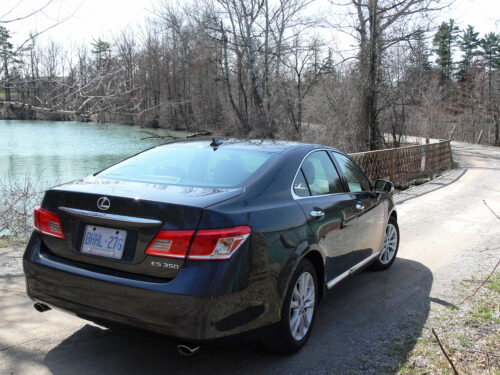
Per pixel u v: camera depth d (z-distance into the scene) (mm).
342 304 4258
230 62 30938
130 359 3127
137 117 9312
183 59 33438
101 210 2744
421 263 5738
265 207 2963
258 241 2756
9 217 7734
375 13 17422
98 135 33312
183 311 2477
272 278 2838
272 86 27453
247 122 29078
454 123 52625
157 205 2604
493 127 51812
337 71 21625
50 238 2957
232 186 3033
